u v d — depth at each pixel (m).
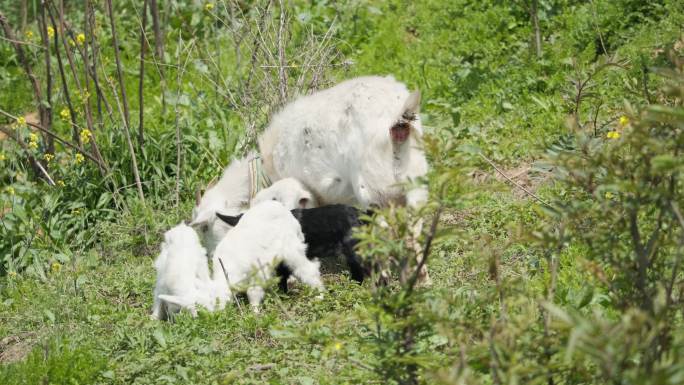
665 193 4.69
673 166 4.11
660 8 14.27
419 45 15.87
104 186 12.36
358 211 9.07
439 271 8.84
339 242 9.08
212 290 8.38
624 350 3.93
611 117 11.36
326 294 8.59
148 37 17.42
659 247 5.34
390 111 8.95
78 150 12.22
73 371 7.43
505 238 9.48
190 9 17.77
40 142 13.50
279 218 8.82
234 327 7.89
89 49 16.48
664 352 4.52
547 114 12.55
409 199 8.71
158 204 12.15
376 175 8.86
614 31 14.24
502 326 4.74
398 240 5.09
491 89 13.77
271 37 12.75
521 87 13.56
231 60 15.89
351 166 9.12
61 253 11.13
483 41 15.32
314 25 16.12
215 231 9.85
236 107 12.68
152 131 13.38
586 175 5.25
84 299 9.39
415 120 8.78
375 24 16.91
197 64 14.59
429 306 5.11
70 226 11.98
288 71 12.59
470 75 14.18
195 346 7.52
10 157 13.30
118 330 8.15
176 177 12.24
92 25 12.88
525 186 10.91
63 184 12.06
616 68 12.75
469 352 4.66
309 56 12.65
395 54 15.94
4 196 12.53
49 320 8.92
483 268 8.32
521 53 14.38
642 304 4.94
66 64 16.44
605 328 3.91
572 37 14.27
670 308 4.86
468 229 9.88
